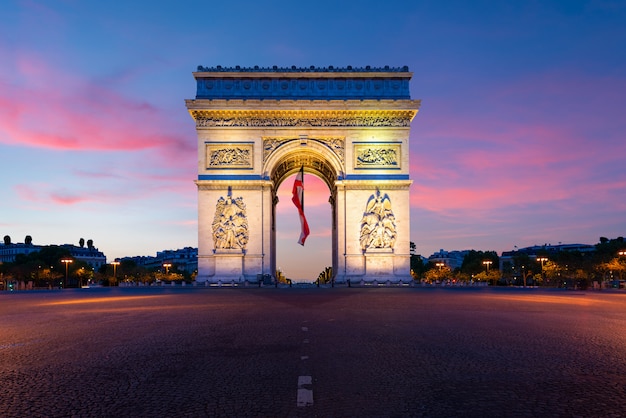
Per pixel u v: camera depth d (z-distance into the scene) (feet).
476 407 46.37
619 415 44.24
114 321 118.73
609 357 68.90
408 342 81.97
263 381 56.18
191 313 136.26
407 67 373.61
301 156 390.63
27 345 82.53
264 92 367.86
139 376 59.11
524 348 76.07
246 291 271.90
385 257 358.23
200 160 360.28
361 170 362.12
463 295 230.27
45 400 49.49
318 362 66.13
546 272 591.78
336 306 156.66
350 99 366.22
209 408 46.52
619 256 506.89
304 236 381.60
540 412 45.01
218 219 356.79
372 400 48.70
